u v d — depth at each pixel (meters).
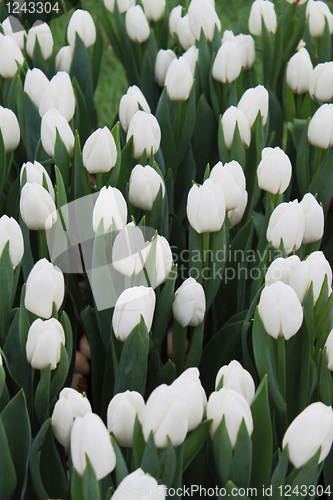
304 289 2.23
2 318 2.29
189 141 2.58
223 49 2.56
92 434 2.09
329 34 2.75
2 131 2.43
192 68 2.66
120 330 2.21
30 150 2.54
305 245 2.38
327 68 2.58
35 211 2.28
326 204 2.54
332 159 2.49
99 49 2.77
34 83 2.52
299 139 2.63
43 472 2.21
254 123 2.48
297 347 2.25
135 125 2.41
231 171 2.30
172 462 2.12
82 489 2.12
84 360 2.65
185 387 2.13
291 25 2.79
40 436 2.17
